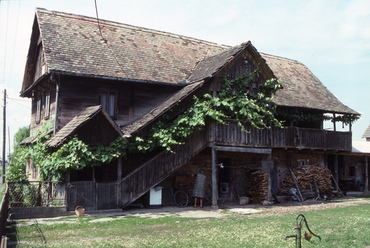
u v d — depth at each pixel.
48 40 18.48
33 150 17.31
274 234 11.18
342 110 25.95
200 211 16.98
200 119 17.17
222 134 18.53
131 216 15.01
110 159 15.65
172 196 18.95
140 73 19.39
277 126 20.69
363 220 14.27
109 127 16.09
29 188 14.60
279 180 24.19
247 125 19.64
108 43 21.03
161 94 20.30
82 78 18.06
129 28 23.86
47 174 15.58
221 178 22.08
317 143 24.12
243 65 19.73
